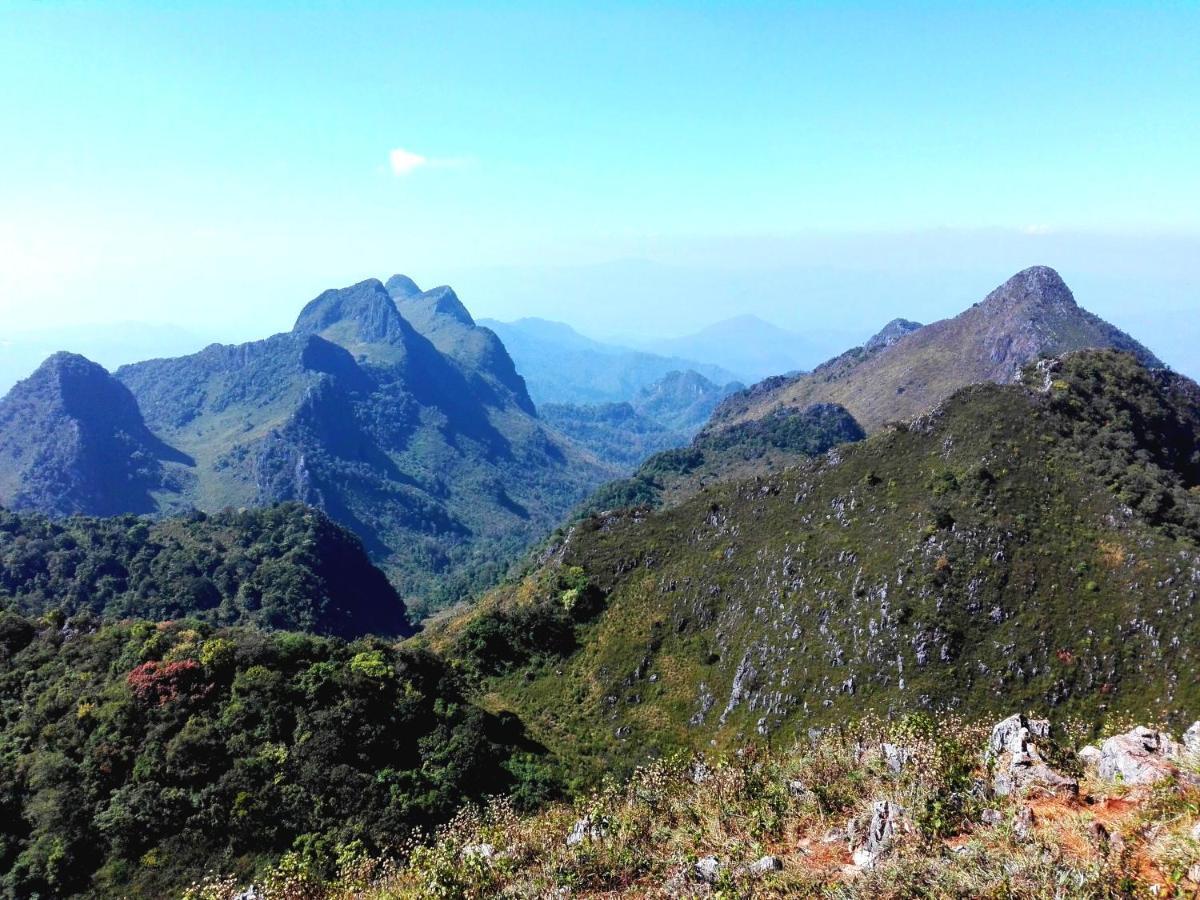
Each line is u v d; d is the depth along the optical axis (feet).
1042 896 38.55
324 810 135.03
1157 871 39.06
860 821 54.29
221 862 124.57
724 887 51.01
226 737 144.56
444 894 66.23
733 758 79.25
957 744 62.34
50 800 129.90
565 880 61.00
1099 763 53.88
